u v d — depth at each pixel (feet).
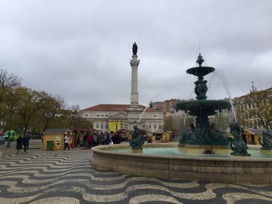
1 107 73.15
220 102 32.12
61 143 70.08
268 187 18.42
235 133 26.58
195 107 33.81
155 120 320.70
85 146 81.56
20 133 102.17
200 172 20.48
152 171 22.03
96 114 367.04
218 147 33.17
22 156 49.06
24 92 89.66
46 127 117.60
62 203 14.96
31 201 15.46
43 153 56.49
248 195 16.42
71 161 37.42
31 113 99.14
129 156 24.22
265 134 32.27
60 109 136.77
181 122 161.17
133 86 237.86
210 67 35.70
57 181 21.40
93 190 17.99
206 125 35.35
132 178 21.59
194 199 15.62
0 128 85.46
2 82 81.15
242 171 19.90
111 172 24.89
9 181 22.11
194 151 33.30
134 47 236.02
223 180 19.71
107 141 69.05
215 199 15.60
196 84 38.04
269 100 119.03
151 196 16.28
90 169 27.32
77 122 184.03
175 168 21.35
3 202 15.31
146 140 89.15
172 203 14.85
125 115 314.35
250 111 114.01
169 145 50.83
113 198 15.97
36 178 23.35
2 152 60.80
